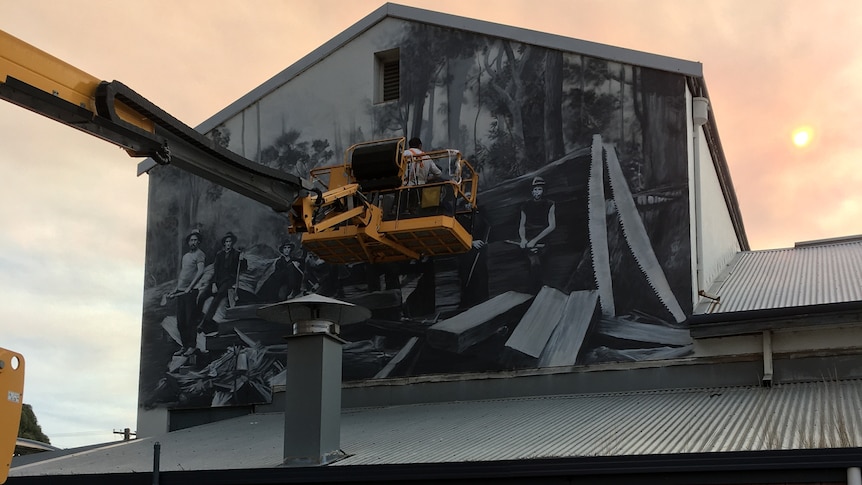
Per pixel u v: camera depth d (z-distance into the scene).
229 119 22.03
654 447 10.85
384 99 20.86
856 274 17.56
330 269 19.78
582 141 17.86
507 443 12.31
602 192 17.42
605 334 16.59
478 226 18.34
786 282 17.83
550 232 17.66
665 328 16.16
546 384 16.78
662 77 17.45
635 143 17.41
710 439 10.99
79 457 16.16
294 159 21.03
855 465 8.98
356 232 16.89
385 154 16.94
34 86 9.33
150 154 10.73
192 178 22.12
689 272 16.30
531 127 18.41
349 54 21.05
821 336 14.76
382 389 18.31
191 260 21.58
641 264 16.72
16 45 9.22
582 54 18.22
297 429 12.70
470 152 18.91
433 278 18.52
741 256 23.48
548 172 18.00
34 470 14.95
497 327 17.61
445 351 17.97
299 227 14.36
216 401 20.25
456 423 14.77
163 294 21.67
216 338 20.73
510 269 17.83
